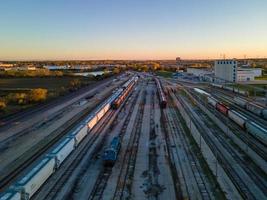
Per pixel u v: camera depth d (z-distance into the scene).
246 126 47.62
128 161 35.09
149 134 46.94
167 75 195.12
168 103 77.50
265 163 34.62
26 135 46.81
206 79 152.25
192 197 26.27
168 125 52.88
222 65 142.50
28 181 25.22
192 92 103.25
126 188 28.11
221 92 103.62
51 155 31.97
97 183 29.12
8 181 30.55
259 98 86.50
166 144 41.72
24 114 62.03
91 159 35.66
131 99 85.19
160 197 26.33
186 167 33.25
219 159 35.72
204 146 40.72
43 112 64.75
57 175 30.81
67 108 69.88
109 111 65.94
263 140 40.84
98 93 98.56
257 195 26.81
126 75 192.50
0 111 63.19
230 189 27.91
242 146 40.78
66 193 27.05
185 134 46.91
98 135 46.16
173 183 29.14
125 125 53.00
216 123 54.56
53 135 46.81
